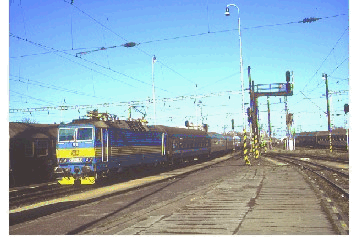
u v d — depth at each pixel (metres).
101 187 20.05
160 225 8.55
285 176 20.91
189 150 37.91
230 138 65.00
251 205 11.12
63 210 12.55
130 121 25.67
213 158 52.38
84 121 21.20
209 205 11.34
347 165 30.42
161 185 19.52
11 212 12.43
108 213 11.55
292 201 11.69
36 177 25.27
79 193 17.73
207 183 19.59
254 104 37.91
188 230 7.91
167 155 31.62
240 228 7.95
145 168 28.34
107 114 23.33
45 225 9.95
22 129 24.83
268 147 77.00
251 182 18.08
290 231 7.55
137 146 25.56
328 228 7.80
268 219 8.88
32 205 14.34
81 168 20.12
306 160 38.88
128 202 13.80
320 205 10.84
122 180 23.61
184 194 14.79
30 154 24.56
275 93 37.00
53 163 26.64
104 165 20.88
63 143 20.56
